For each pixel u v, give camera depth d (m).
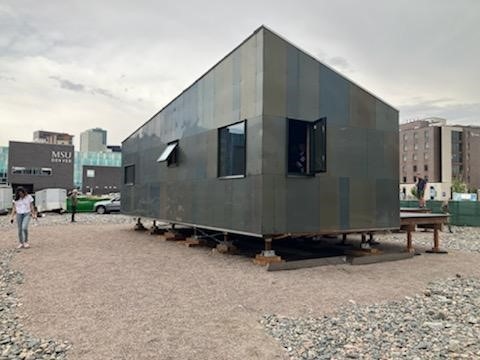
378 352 3.70
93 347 3.74
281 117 8.09
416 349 3.79
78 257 8.89
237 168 8.76
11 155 52.12
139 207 15.63
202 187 10.30
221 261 8.49
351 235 14.20
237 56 8.84
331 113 8.91
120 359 3.46
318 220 8.52
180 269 7.59
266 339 4.00
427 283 6.93
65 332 4.14
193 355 3.57
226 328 4.32
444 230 18.42
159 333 4.14
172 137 12.51
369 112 9.66
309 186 8.43
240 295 5.74
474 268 8.47
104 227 17.20
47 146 54.56
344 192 9.04
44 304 5.18
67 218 23.06
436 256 10.20
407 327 4.48
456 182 70.94
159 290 5.96
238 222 8.55
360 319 4.75
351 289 6.29
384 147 9.90
